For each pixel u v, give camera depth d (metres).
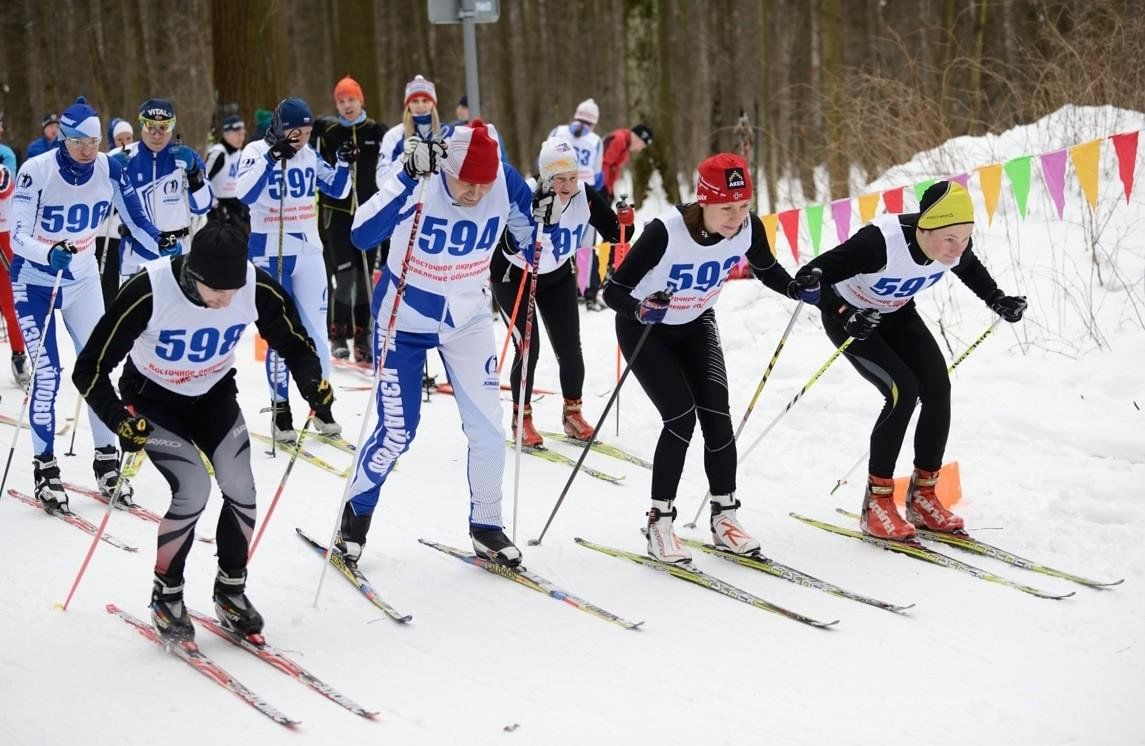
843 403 13.88
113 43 38.81
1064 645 8.30
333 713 7.39
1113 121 18.58
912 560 10.09
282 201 13.12
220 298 7.45
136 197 13.00
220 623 8.59
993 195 13.82
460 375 9.62
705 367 9.94
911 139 20.70
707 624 8.79
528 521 11.21
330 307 18.73
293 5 39.03
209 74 41.16
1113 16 19.69
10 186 15.12
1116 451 12.05
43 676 7.96
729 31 34.34
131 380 8.12
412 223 9.05
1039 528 10.59
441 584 9.62
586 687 7.76
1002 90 23.47
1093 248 15.80
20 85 34.69
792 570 9.75
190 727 7.21
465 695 7.65
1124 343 14.20
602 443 13.81
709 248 9.37
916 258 9.81
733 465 10.05
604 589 9.51
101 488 11.85
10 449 12.91
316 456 13.41
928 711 7.34
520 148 37.41
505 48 36.56
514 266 12.90
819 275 9.45
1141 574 9.52
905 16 32.97
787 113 30.75
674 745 6.94
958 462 12.09
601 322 19.22
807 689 7.68
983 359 14.56
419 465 13.06
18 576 9.83
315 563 10.06
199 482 8.09
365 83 29.61
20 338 16.86
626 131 22.94
